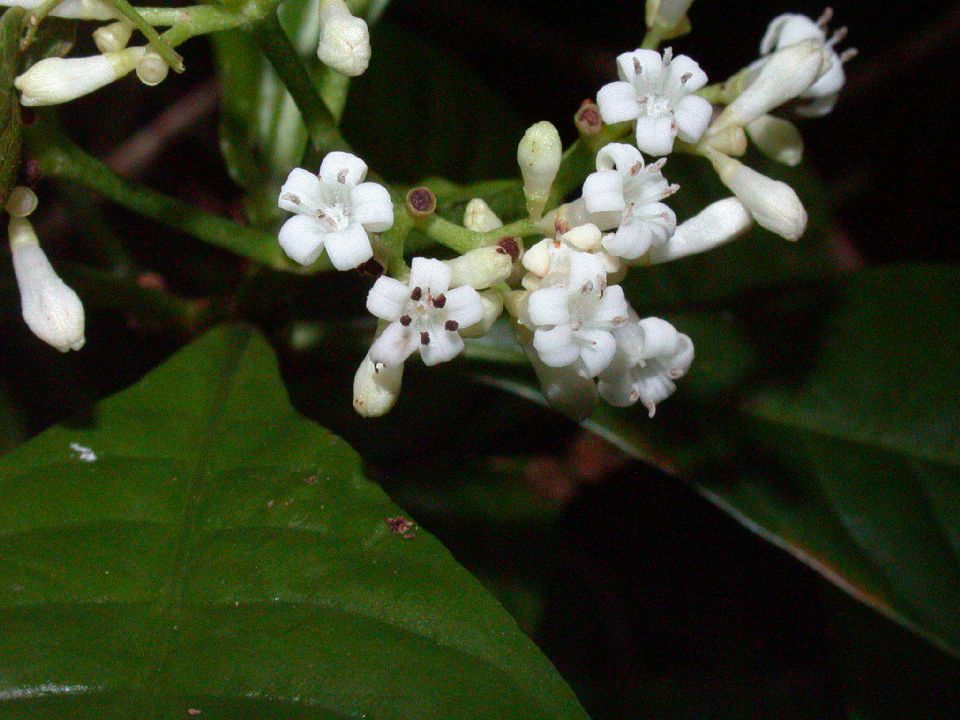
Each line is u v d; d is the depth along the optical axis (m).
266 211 0.10
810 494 0.10
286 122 0.10
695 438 0.11
